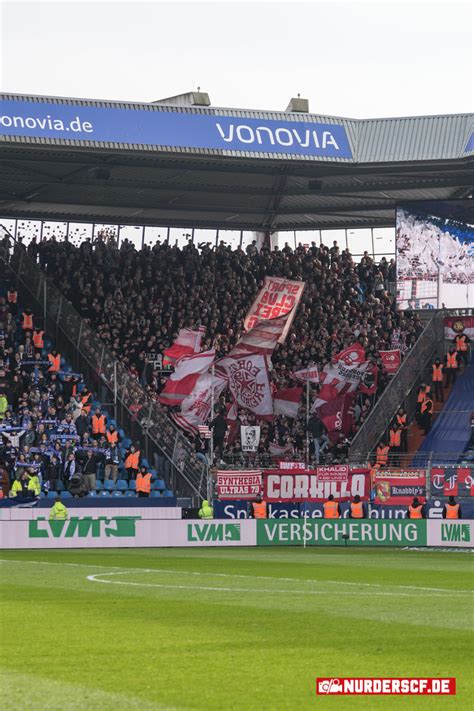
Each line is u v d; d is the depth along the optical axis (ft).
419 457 226.17
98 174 224.33
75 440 204.85
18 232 271.49
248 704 47.19
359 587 99.30
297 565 129.49
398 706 47.37
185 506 199.00
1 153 213.87
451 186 238.68
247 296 253.24
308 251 266.77
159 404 223.30
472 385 242.78
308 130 219.61
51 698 47.75
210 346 235.81
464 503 194.18
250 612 78.38
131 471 206.59
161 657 58.39
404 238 238.27
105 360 221.66
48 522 168.35
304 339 241.76
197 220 278.26
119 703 46.85
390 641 63.87
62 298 231.50
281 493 196.65
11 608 81.15
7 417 204.85
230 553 156.04
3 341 223.71
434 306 236.02
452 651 60.29
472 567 126.82
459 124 220.84
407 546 174.40
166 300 245.65
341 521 176.96
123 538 171.63
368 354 239.30
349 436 227.61
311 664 56.34
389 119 224.33
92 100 205.46
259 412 224.94
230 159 215.31
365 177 239.30
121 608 81.20
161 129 209.46
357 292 257.34
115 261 251.60
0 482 197.26
